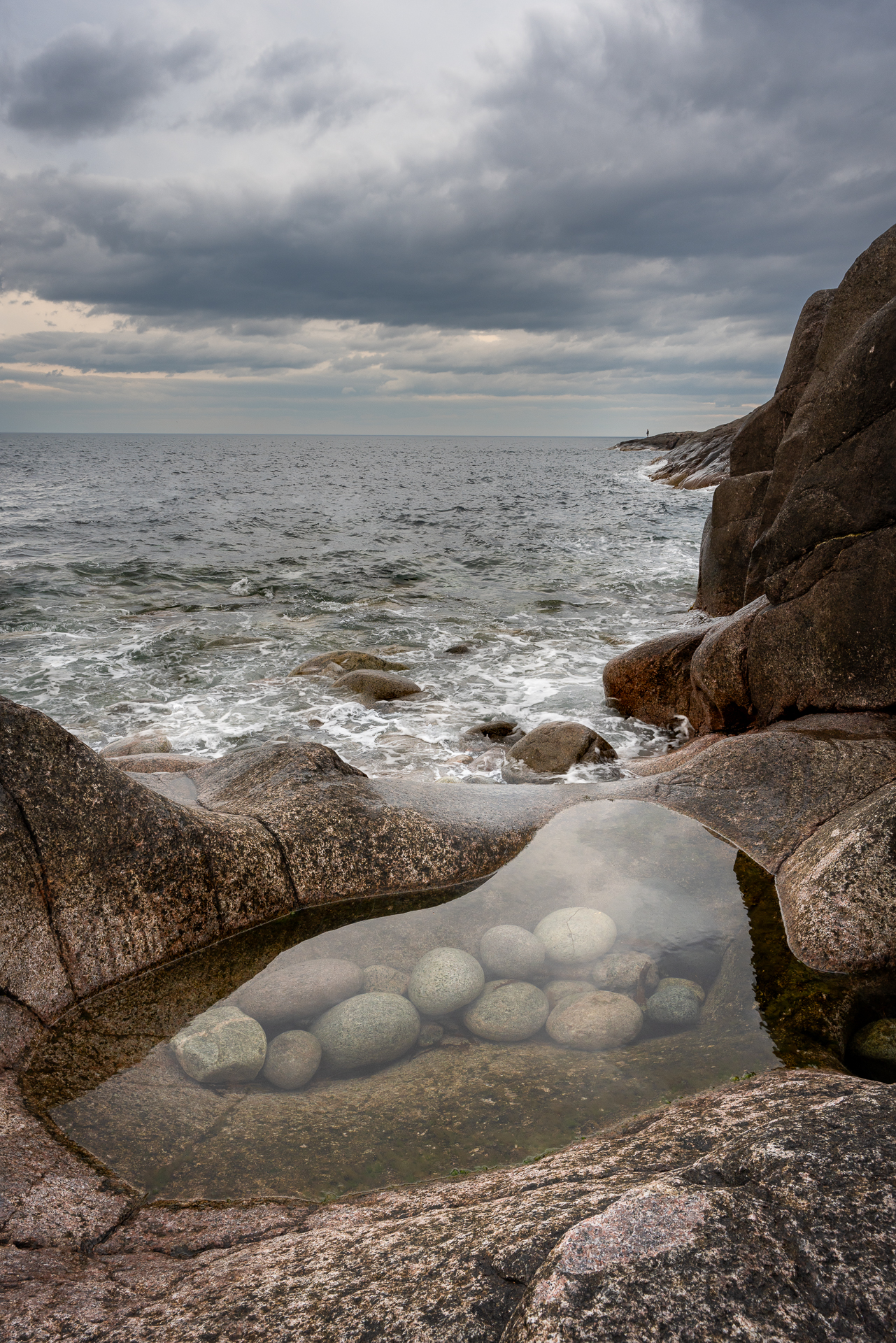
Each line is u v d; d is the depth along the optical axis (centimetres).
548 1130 283
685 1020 354
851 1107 193
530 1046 347
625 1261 144
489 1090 312
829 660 646
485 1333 143
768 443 1320
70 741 410
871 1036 335
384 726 968
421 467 8950
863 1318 131
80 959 373
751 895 448
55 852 382
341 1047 337
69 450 14275
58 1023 351
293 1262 190
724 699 765
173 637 1400
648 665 955
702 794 558
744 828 512
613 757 813
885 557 598
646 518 3322
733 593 1292
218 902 425
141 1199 253
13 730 393
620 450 12494
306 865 464
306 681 1148
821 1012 346
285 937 429
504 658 1291
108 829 401
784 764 550
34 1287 195
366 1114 301
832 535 639
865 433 613
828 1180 161
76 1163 266
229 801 532
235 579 1991
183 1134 290
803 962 384
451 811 541
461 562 2294
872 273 868
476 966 392
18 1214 233
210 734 931
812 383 982
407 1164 269
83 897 383
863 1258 141
